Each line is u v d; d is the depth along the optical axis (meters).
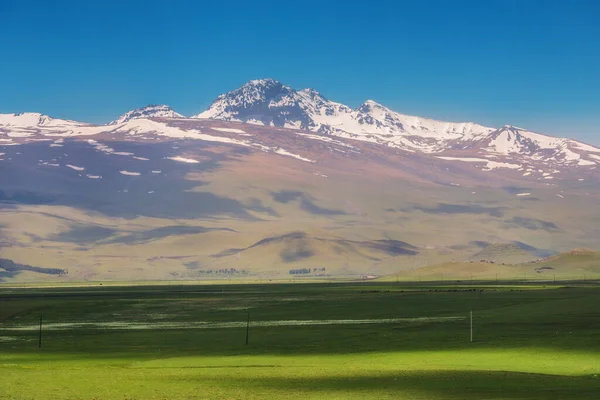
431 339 153.12
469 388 87.06
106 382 92.50
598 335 144.50
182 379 96.69
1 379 94.12
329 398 79.44
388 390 85.75
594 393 82.06
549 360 118.19
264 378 97.62
